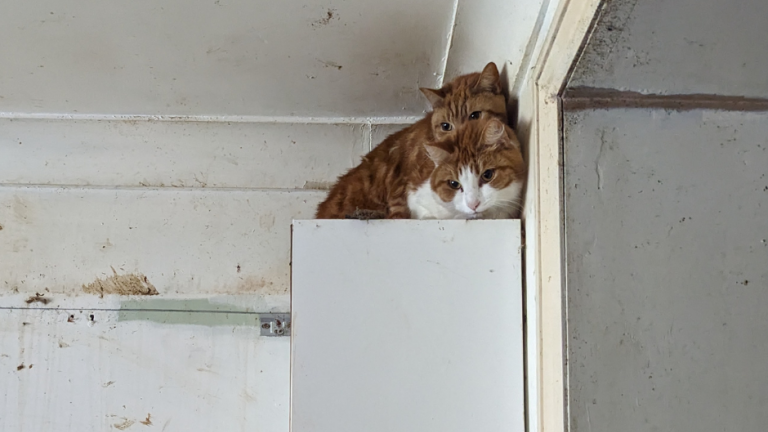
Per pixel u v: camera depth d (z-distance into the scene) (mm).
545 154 1060
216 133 1873
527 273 1151
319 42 1485
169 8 1350
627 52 943
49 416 1712
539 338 1054
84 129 1860
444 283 1160
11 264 1795
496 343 1146
